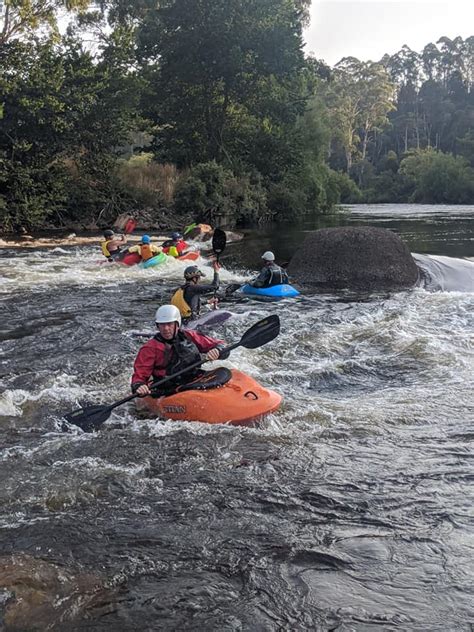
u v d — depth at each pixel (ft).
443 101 314.76
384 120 296.10
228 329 28.81
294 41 97.04
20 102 75.15
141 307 34.17
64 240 70.95
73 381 21.16
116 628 9.25
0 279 43.11
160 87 103.91
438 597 9.77
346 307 33.35
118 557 11.07
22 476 14.24
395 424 16.99
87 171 91.09
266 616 9.47
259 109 105.29
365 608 9.57
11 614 9.53
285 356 24.13
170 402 17.54
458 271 42.50
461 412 17.80
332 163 297.53
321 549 11.16
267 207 105.81
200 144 107.55
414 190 244.83
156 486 13.69
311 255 42.37
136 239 72.69
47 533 11.86
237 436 16.26
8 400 19.12
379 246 41.22
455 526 11.76
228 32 94.79
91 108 86.07
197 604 9.78
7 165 80.53
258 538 11.59
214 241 34.58
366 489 13.30
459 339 25.84
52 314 32.14
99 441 16.17
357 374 21.88
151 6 139.33
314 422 17.20
